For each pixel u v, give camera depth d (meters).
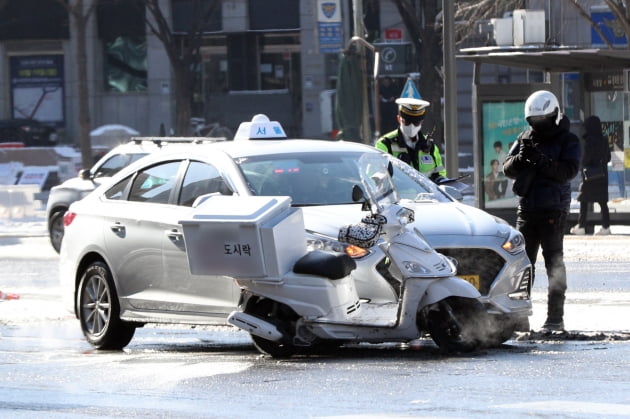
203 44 159.62
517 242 29.23
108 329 32.03
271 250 27.02
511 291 28.97
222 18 158.62
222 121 157.38
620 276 48.69
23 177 117.81
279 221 27.12
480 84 67.19
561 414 19.73
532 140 32.19
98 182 62.97
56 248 65.06
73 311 33.78
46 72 164.75
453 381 23.34
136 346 33.09
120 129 140.75
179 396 22.86
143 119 162.50
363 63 97.62
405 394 22.08
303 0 157.38
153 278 30.92
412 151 37.34
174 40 153.38
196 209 27.84
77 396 23.31
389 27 148.50
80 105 111.56
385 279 27.70
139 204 32.06
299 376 24.73
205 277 29.45
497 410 20.23
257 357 28.75
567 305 39.06
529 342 29.95
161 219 30.78
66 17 163.00
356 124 97.81
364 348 30.25
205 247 27.58
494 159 67.81
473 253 28.64
